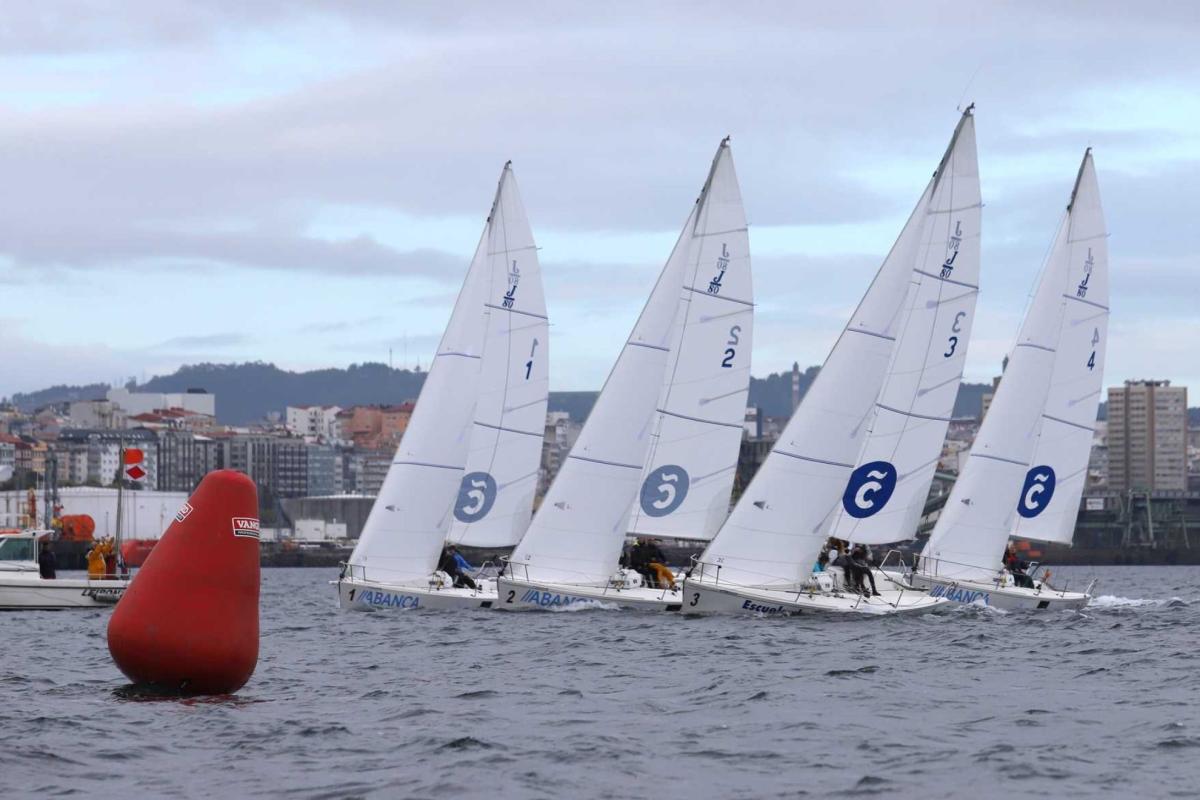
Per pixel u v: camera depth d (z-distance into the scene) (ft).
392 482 342.64
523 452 357.61
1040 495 384.68
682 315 329.93
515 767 132.87
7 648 243.19
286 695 177.99
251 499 165.89
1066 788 126.31
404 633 276.62
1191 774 131.95
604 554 325.21
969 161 341.21
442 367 346.54
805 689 189.26
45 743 139.23
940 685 195.52
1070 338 385.09
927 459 340.39
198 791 122.21
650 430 327.88
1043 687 194.18
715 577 310.45
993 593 351.05
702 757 138.92
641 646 249.14
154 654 162.91
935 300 339.98
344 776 128.06
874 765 135.74
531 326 358.84
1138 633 283.59
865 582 326.65
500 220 357.82
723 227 331.57
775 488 311.06
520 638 263.70
